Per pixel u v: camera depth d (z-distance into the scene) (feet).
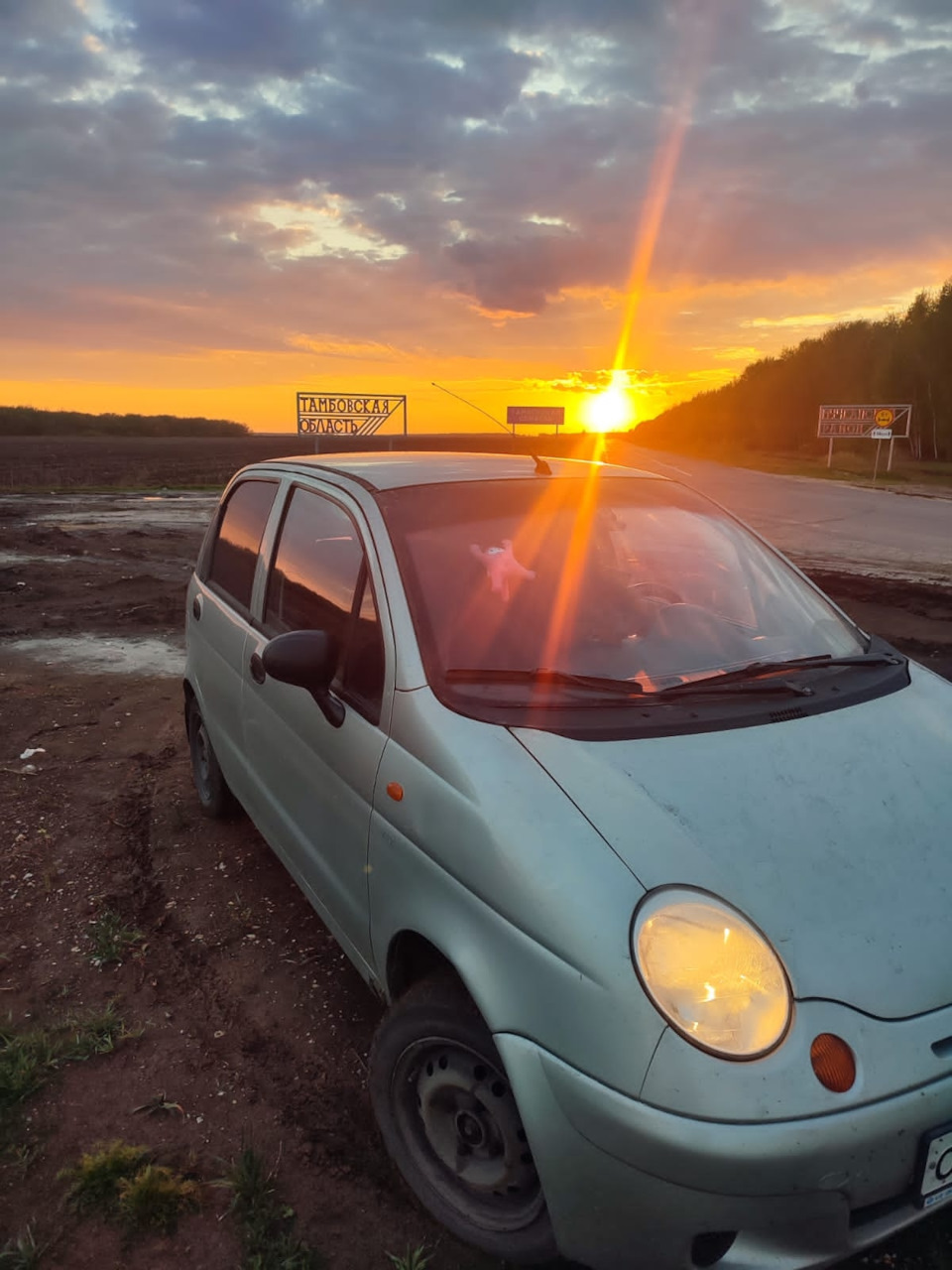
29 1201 7.63
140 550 50.19
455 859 6.77
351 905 8.74
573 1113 5.65
